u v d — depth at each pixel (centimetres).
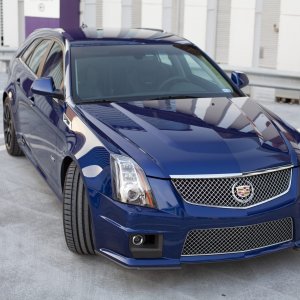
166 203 380
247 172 392
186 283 411
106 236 396
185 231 382
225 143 416
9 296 393
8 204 557
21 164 679
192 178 386
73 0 1155
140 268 385
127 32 602
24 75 624
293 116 939
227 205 387
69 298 391
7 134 703
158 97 509
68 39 564
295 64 1061
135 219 381
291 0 1043
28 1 1162
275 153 414
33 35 669
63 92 504
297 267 436
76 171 428
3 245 469
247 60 1162
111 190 391
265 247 402
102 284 409
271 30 1183
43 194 585
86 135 432
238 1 1146
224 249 392
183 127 436
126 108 470
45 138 525
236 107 491
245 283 412
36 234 490
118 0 1252
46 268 432
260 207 392
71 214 426
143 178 386
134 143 408
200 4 1152
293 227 410
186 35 1177
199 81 542
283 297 395
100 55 541
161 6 1188
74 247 438
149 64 542
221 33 1188
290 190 407
